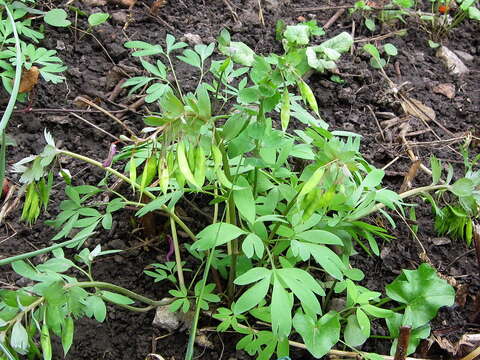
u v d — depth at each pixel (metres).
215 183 0.40
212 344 0.41
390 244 0.47
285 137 0.45
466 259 0.48
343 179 0.33
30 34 0.54
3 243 0.45
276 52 0.62
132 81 0.48
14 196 0.48
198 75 0.57
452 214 0.45
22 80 0.52
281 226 0.39
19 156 0.50
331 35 0.65
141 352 0.40
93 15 0.58
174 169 0.33
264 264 0.41
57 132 0.53
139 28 0.61
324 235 0.38
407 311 0.39
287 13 0.67
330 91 0.59
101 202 0.46
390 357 0.39
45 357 0.32
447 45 0.67
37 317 0.33
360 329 0.39
